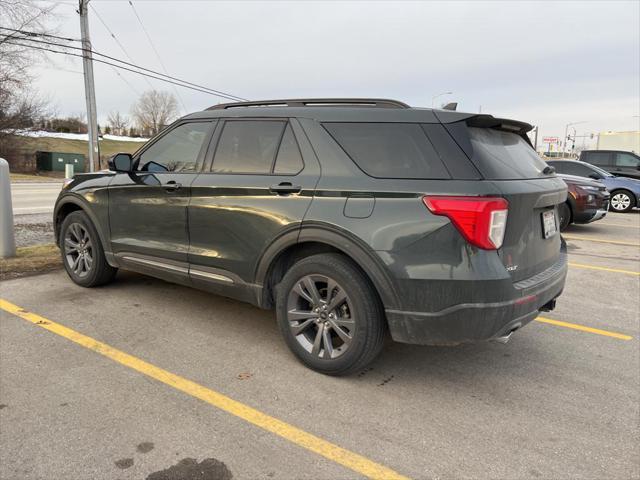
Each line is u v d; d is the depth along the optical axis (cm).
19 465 235
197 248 389
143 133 9075
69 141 6412
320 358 332
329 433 269
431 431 274
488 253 278
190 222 390
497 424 283
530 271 314
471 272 275
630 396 320
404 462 246
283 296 345
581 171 1301
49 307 449
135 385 314
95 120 2328
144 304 465
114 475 230
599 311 503
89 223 485
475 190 277
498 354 385
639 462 250
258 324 425
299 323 343
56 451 246
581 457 254
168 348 371
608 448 262
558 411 299
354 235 301
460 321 281
